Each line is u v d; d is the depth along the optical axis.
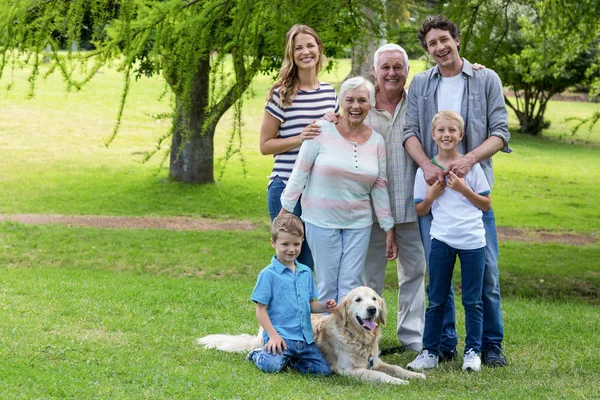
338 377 4.72
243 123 6.76
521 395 4.45
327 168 5.09
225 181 18.75
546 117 33.44
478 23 8.65
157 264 11.34
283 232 4.79
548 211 17.94
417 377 4.83
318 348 4.93
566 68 26.98
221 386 4.26
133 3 6.37
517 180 21.92
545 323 6.80
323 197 5.13
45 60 6.77
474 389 4.62
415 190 5.20
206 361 4.85
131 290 7.39
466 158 4.98
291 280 4.86
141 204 16.25
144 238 13.07
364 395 4.27
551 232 15.78
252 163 21.97
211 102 6.77
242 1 6.64
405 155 5.44
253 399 4.07
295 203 5.16
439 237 5.03
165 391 4.13
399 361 5.45
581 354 5.61
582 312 7.99
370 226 5.25
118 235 13.20
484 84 5.21
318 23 7.22
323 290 5.19
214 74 6.77
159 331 5.66
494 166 23.97
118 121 6.52
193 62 6.61
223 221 15.30
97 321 5.86
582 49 11.67
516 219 16.98
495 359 5.22
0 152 21.81
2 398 3.83
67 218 14.83
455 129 4.98
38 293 6.93
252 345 5.20
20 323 5.51
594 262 12.54
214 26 6.79
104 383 4.20
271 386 4.33
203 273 10.95
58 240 12.66
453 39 5.19
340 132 5.18
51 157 21.53
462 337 6.24
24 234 12.91
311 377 4.70
